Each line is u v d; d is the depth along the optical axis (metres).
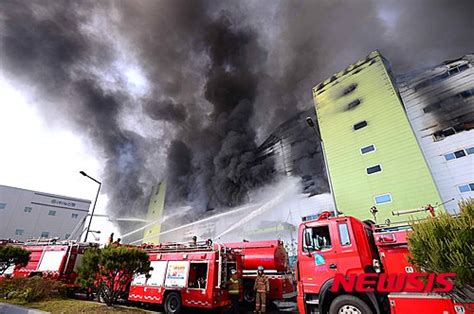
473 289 3.36
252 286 9.99
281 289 9.43
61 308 7.52
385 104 28.11
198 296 7.61
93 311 7.11
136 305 9.38
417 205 21.53
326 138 32.62
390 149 25.50
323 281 5.56
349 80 34.31
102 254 7.84
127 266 7.68
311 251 6.04
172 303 8.06
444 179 21.77
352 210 25.78
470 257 3.20
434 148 23.50
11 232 41.56
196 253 8.56
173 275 8.46
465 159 21.28
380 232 5.10
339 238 5.79
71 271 11.28
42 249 12.38
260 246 10.62
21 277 9.74
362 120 29.56
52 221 46.38
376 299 4.84
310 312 5.62
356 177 27.05
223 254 8.26
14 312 7.49
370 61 33.00
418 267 4.09
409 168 23.36
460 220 3.55
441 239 3.56
